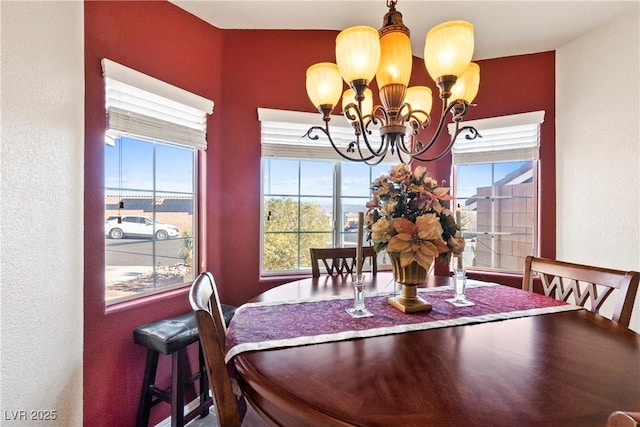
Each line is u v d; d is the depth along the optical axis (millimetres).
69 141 1360
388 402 673
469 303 1365
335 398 689
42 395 1169
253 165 2266
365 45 1120
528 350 920
